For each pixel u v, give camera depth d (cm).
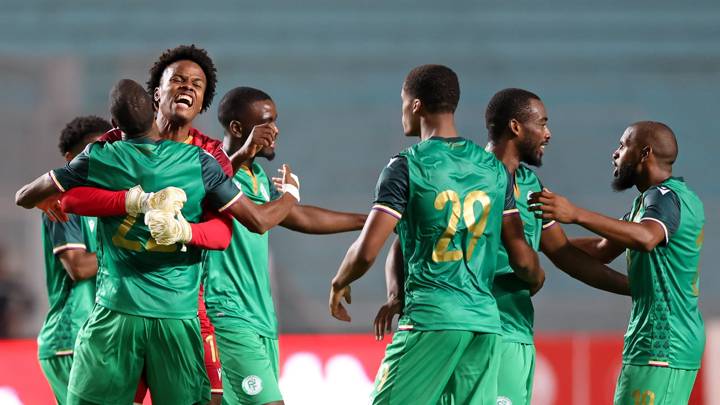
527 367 1906
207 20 7912
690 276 1942
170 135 1748
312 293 5928
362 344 2822
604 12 7988
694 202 1950
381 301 5219
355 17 8131
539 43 7781
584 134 6694
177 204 1568
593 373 2972
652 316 1922
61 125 6250
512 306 1892
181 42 7775
